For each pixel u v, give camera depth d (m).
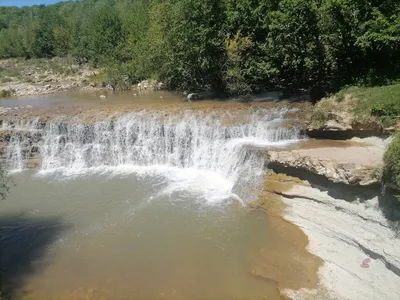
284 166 14.33
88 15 77.12
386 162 10.81
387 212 10.82
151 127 20.41
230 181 17.34
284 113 20.05
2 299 10.73
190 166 19.66
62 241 13.65
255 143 17.69
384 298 9.98
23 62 71.12
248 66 24.64
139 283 11.30
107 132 21.14
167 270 11.80
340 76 21.39
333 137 16.72
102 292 10.98
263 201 14.51
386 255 10.46
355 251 11.38
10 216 15.64
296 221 13.20
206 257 12.30
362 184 11.39
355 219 11.73
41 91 38.38
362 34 19.27
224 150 18.25
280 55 22.84
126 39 45.56
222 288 10.91
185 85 28.81
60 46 71.25
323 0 20.50
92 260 12.50
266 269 11.51
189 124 19.80
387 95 15.38
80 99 31.34
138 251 12.83
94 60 51.59
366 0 18.59
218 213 14.84
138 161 20.73
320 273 11.10
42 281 11.59
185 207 15.49
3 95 36.44
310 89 23.69
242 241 12.97
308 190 13.40
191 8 24.98
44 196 17.36
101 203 16.33
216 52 25.48
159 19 29.38
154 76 33.59
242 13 24.38
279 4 22.22
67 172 20.23
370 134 15.20
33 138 21.73
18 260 12.70
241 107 22.19
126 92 34.22
